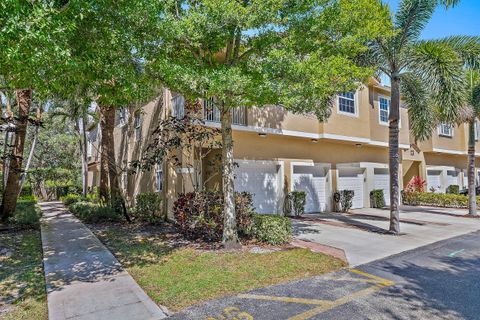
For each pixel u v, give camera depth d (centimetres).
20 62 439
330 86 689
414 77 1108
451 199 1822
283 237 839
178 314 443
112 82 690
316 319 429
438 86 989
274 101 697
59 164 2642
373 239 937
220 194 949
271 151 1388
